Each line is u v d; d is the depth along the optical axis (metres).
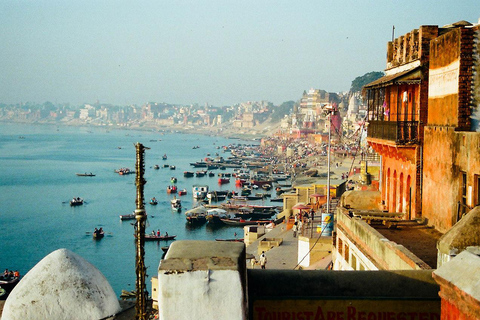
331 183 98.00
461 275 8.32
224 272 7.71
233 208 138.88
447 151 26.97
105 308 9.23
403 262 19.05
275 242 62.50
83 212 137.88
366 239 25.69
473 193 23.83
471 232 14.79
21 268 88.69
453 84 26.50
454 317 8.41
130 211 139.38
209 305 7.70
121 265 88.69
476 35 25.50
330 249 47.50
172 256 8.13
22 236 110.44
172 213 138.25
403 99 34.09
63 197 163.25
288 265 52.53
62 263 9.23
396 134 31.50
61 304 8.95
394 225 29.22
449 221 26.77
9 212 137.62
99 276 9.58
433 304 11.02
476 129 25.92
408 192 32.56
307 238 48.00
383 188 38.94
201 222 123.88
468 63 25.59
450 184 26.58
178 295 7.70
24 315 8.85
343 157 186.62
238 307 7.71
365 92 39.94
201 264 7.82
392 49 39.34
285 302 10.92
